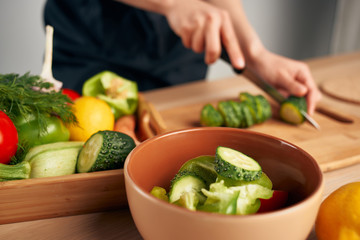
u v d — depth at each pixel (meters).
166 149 0.52
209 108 0.81
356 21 2.22
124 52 1.18
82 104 0.64
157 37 1.16
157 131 0.71
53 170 0.54
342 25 2.29
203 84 1.06
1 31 1.64
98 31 1.15
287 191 0.50
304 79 0.91
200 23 0.90
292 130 0.81
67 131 0.61
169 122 0.83
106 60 1.17
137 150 0.49
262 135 0.52
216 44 0.89
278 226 0.38
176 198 0.47
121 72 1.20
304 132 0.80
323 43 2.44
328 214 0.47
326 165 0.66
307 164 0.48
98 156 0.53
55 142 0.59
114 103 0.77
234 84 1.06
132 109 0.79
